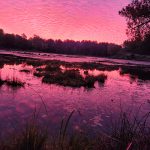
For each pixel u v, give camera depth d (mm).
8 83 16281
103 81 22328
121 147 4457
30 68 30250
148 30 11781
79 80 19781
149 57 101000
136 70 42156
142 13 11570
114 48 125438
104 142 4945
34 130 4938
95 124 9062
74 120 9461
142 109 12219
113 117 10273
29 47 131875
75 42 147250
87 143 5312
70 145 4746
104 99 14133
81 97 14195
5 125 8242
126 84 22031
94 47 142875
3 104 11102
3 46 123938
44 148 4676
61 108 11227
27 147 4531
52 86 17109
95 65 45344
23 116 9430
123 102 13695
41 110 10578
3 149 4609
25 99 12438
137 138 4867
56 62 43906
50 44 141000
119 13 12336
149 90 19156
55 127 8312
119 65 53906
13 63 36844
